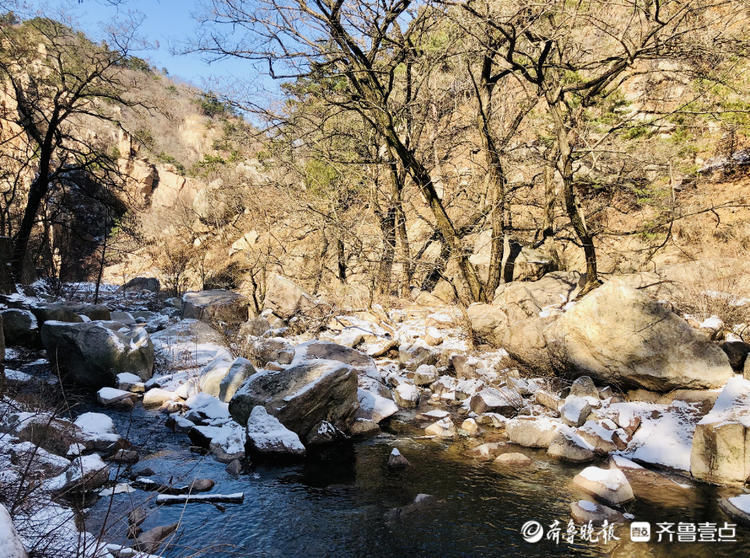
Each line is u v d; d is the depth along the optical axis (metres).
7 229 23.17
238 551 4.38
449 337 11.76
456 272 15.68
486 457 6.64
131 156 46.34
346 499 5.43
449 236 12.70
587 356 8.04
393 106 15.02
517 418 7.63
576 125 14.64
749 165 16.27
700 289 9.84
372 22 11.70
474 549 4.46
